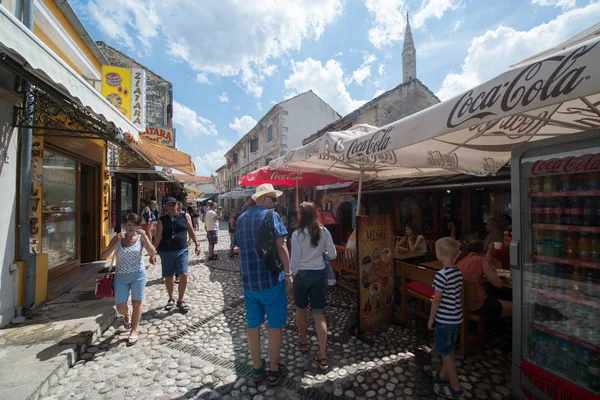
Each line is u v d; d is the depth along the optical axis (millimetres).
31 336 3049
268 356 2961
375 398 2328
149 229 7281
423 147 3764
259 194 2760
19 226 3574
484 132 2822
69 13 5250
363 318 3342
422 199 9031
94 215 6496
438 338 2357
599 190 1883
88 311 3744
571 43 2348
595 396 1851
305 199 13688
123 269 3270
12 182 3463
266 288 2461
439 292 2350
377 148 2375
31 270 3646
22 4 3537
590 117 2537
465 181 6605
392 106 11891
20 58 2111
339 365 2785
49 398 2297
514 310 2324
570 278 2043
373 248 3510
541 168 2152
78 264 5699
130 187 9961
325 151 3186
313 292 2830
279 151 16562
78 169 5723
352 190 10570
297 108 16938
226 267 7020
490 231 5227
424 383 2516
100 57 6625
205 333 3484
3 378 2307
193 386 2477
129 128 3609
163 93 11672
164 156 6508
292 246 2930
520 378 2273
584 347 1957
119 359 2895
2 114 3279
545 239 2182
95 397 2322
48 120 4086
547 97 1252
